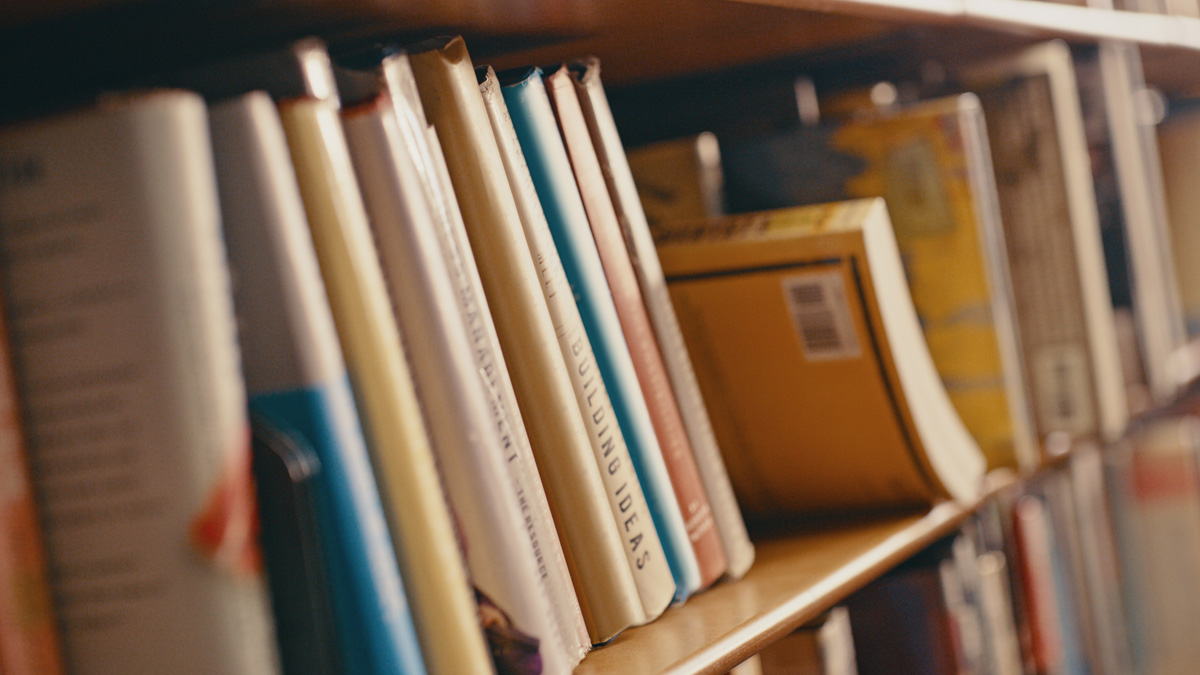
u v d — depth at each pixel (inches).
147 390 12.1
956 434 29.6
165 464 12.1
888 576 30.0
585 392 20.1
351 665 14.0
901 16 27.1
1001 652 33.1
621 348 21.4
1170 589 44.4
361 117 16.1
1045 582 37.0
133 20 16.6
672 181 32.3
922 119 30.7
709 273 26.5
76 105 12.6
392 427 15.1
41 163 12.2
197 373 12.1
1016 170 35.9
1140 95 41.8
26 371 12.4
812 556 25.8
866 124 31.4
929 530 27.8
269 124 13.9
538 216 19.9
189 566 12.0
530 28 23.2
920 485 28.1
